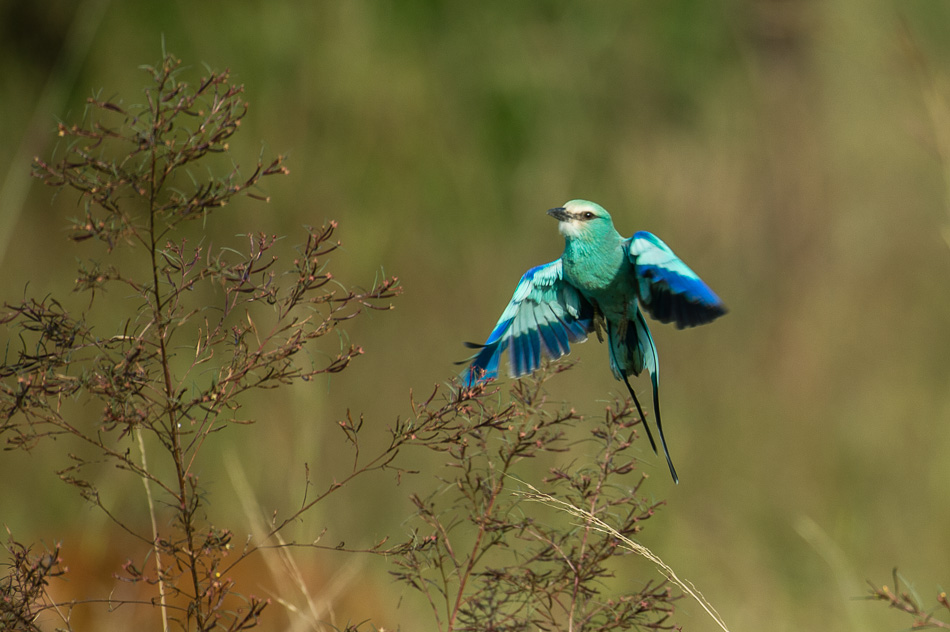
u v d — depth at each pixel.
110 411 4.47
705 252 15.98
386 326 13.31
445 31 16.23
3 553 8.13
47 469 10.13
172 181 13.01
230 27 14.51
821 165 16.56
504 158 15.93
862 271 15.49
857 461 12.20
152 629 7.50
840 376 13.77
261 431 10.38
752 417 12.95
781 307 15.05
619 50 17.22
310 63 14.51
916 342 14.24
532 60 16.50
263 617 7.62
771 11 17.97
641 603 5.07
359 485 10.80
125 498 9.19
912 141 14.98
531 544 5.92
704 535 11.02
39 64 15.24
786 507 11.55
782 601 10.18
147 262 12.68
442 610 8.73
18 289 12.49
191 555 4.70
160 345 4.57
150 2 14.72
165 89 4.26
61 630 4.98
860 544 11.04
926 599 10.24
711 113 17.47
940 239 15.22
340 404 11.77
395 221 14.28
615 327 6.75
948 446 12.30
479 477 5.20
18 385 4.42
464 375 6.03
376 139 14.62
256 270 4.67
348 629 6.17
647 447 11.98
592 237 6.50
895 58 14.05
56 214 13.54
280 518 9.62
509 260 14.88
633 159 16.69
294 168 13.84
